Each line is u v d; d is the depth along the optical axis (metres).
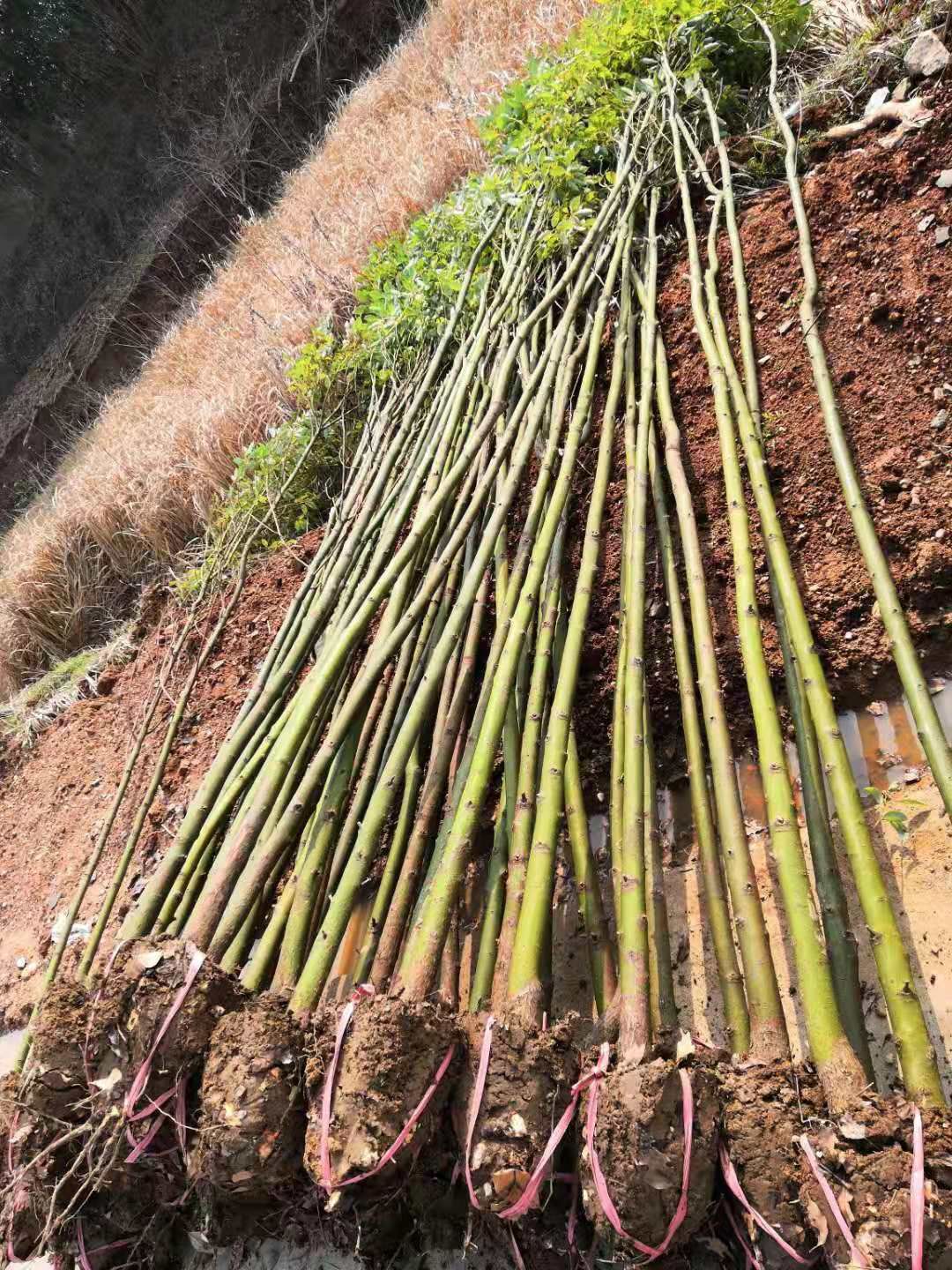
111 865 2.92
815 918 1.60
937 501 1.89
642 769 1.61
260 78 10.08
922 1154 1.01
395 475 2.82
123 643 4.12
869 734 1.84
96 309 10.34
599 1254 1.26
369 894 1.91
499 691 1.74
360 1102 1.23
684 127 2.93
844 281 2.34
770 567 1.78
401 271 3.54
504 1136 1.21
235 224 8.97
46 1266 1.49
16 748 4.04
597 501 2.10
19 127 12.78
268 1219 1.50
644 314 2.56
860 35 2.82
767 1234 1.10
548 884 1.49
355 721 1.94
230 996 1.47
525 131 3.19
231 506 3.85
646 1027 1.26
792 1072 1.19
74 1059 1.45
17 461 9.88
